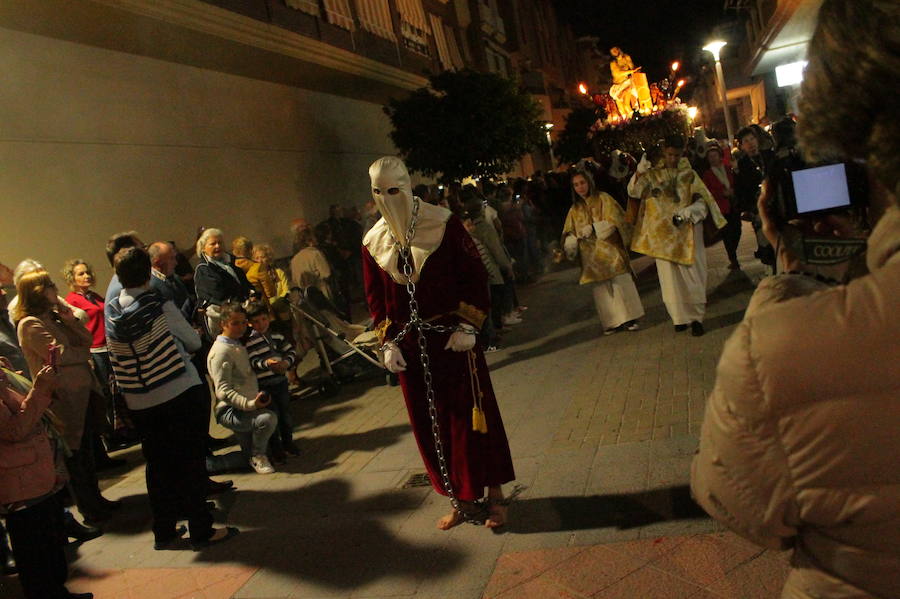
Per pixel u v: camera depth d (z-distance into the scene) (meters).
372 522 4.37
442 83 15.98
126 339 4.37
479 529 4.00
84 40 9.27
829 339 1.02
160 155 10.47
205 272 7.01
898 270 1.02
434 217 3.83
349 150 17.62
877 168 1.07
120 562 4.50
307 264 10.12
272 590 3.79
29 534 3.73
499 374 7.38
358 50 17.19
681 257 7.02
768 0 17.98
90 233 8.86
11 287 7.20
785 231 1.65
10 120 8.05
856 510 1.05
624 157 14.45
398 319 3.99
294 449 6.07
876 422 1.01
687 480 4.02
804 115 1.15
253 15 12.52
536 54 42.16
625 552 3.43
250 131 13.20
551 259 16.33
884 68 1.00
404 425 6.33
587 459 4.62
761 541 1.17
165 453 4.47
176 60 11.21
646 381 6.05
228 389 5.63
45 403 3.64
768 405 1.07
